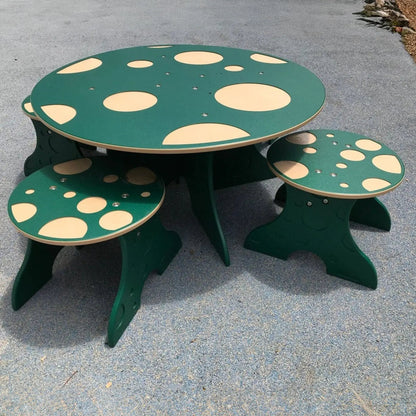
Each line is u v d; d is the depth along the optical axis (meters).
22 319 1.80
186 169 2.23
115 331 1.66
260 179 2.67
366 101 3.58
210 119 1.74
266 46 4.69
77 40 4.95
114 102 1.89
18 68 4.22
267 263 2.09
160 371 1.60
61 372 1.60
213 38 4.92
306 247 2.01
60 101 1.90
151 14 5.96
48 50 4.66
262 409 1.48
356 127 3.20
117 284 1.97
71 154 2.41
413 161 2.81
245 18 5.72
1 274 2.01
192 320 1.80
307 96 1.95
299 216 1.93
